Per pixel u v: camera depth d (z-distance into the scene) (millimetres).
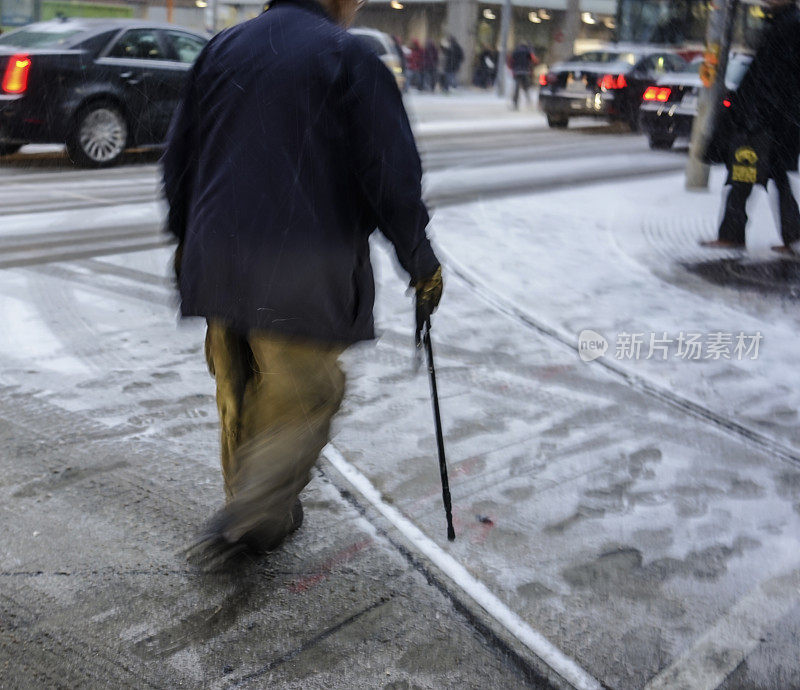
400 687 2289
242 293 2271
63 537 2863
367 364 4504
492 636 2494
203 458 3443
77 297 5344
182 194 2535
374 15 38688
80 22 11117
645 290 6145
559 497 3285
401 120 2279
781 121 7090
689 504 3281
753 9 12430
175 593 2609
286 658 2373
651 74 18391
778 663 2434
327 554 2852
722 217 7637
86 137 10758
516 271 6492
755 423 4059
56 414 3742
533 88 35531
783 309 5848
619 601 2680
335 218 2309
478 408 4043
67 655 2334
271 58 2291
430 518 3096
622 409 4129
